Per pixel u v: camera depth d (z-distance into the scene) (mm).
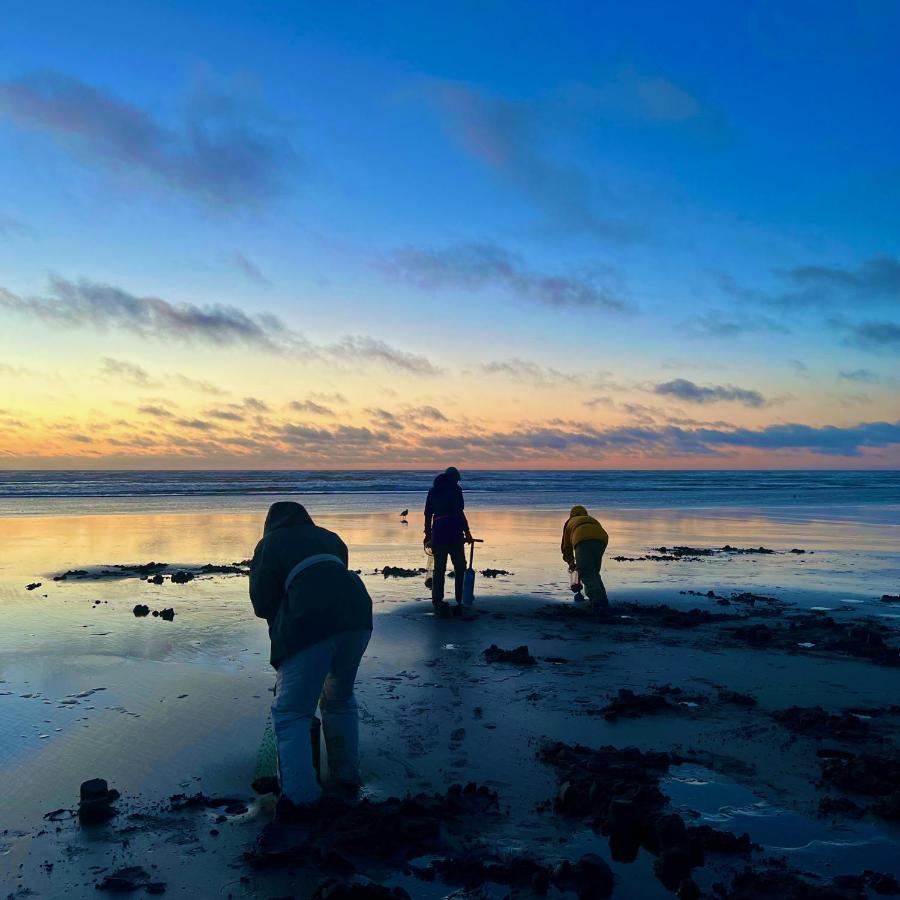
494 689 6559
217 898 3332
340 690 4539
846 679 7020
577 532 10656
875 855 3775
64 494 42562
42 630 8570
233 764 4844
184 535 19750
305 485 58688
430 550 10289
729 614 10172
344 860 3600
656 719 5797
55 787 4453
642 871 3619
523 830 4008
